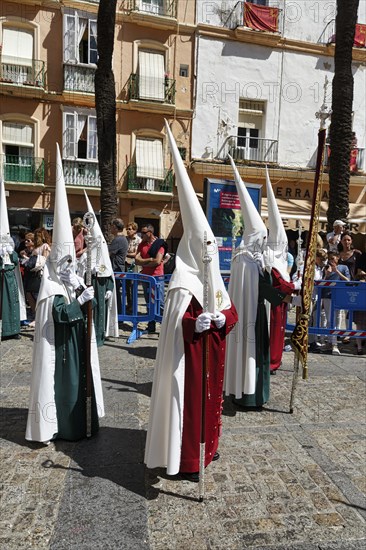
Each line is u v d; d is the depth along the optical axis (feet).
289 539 9.33
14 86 55.01
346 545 9.18
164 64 59.47
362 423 14.99
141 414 15.28
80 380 13.08
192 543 9.17
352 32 34.60
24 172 57.47
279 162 62.69
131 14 56.95
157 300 25.12
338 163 35.70
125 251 28.35
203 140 60.70
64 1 56.18
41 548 8.96
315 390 18.04
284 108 62.39
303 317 15.37
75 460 12.25
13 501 10.43
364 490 11.09
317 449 13.11
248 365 15.35
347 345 25.72
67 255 12.71
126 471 11.75
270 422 14.94
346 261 26.91
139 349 23.41
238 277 15.51
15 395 16.90
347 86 35.09
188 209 11.10
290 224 54.44
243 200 16.24
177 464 10.78
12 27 55.83
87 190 58.90
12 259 25.50
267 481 11.41
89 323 12.84
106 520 9.83
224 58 60.29
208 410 11.27
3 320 24.58
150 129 59.82
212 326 11.12
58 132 58.39
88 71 57.98
